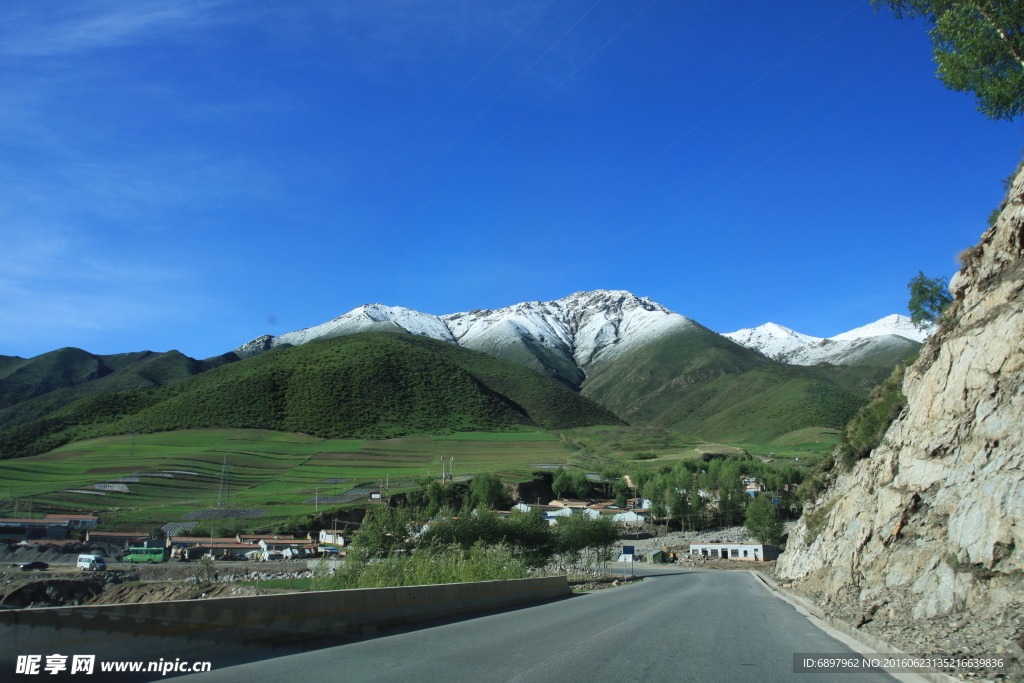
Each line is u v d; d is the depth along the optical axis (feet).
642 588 130.21
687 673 33.42
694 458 591.78
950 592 50.85
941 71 68.90
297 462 491.31
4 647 25.80
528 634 48.42
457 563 91.50
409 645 41.60
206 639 34.63
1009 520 48.26
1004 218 74.02
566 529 208.13
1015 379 61.67
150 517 331.98
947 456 68.80
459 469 495.41
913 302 131.23
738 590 121.49
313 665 33.50
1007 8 62.34
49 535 295.48
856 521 88.28
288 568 233.55
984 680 30.04
